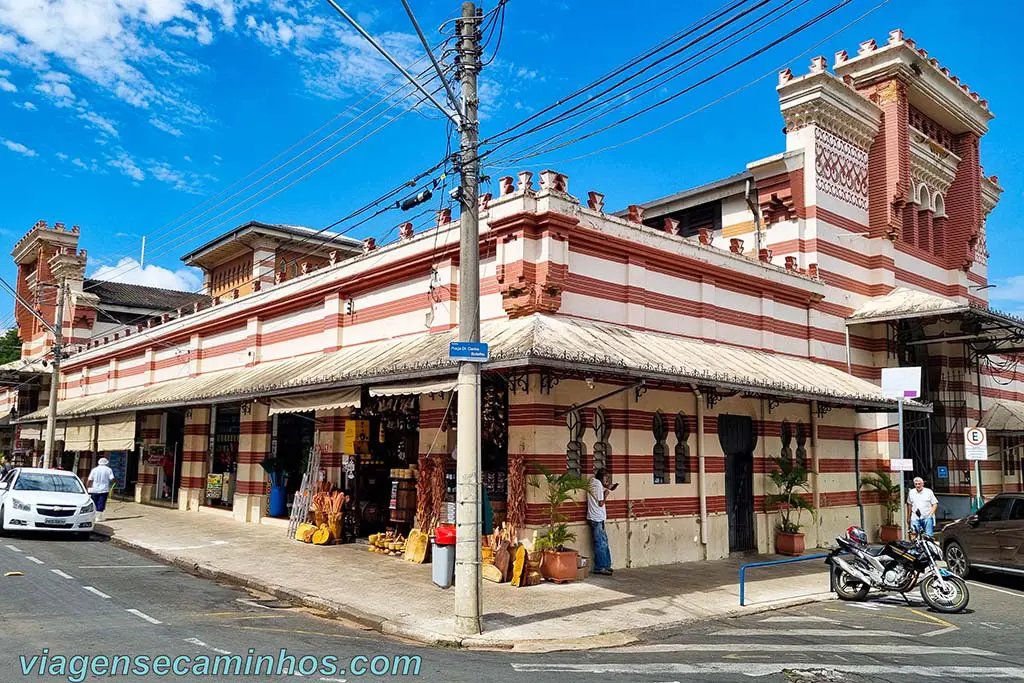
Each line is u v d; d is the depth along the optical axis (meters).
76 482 19.81
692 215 24.36
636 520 14.98
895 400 17.72
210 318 24.62
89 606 10.62
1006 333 23.84
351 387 14.81
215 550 16.28
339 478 18.27
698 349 15.77
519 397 13.71
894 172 22.23
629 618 10.82
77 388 36.56
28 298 47.50
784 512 18.25
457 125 10.66
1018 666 8.48
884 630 10.52
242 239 33.41
